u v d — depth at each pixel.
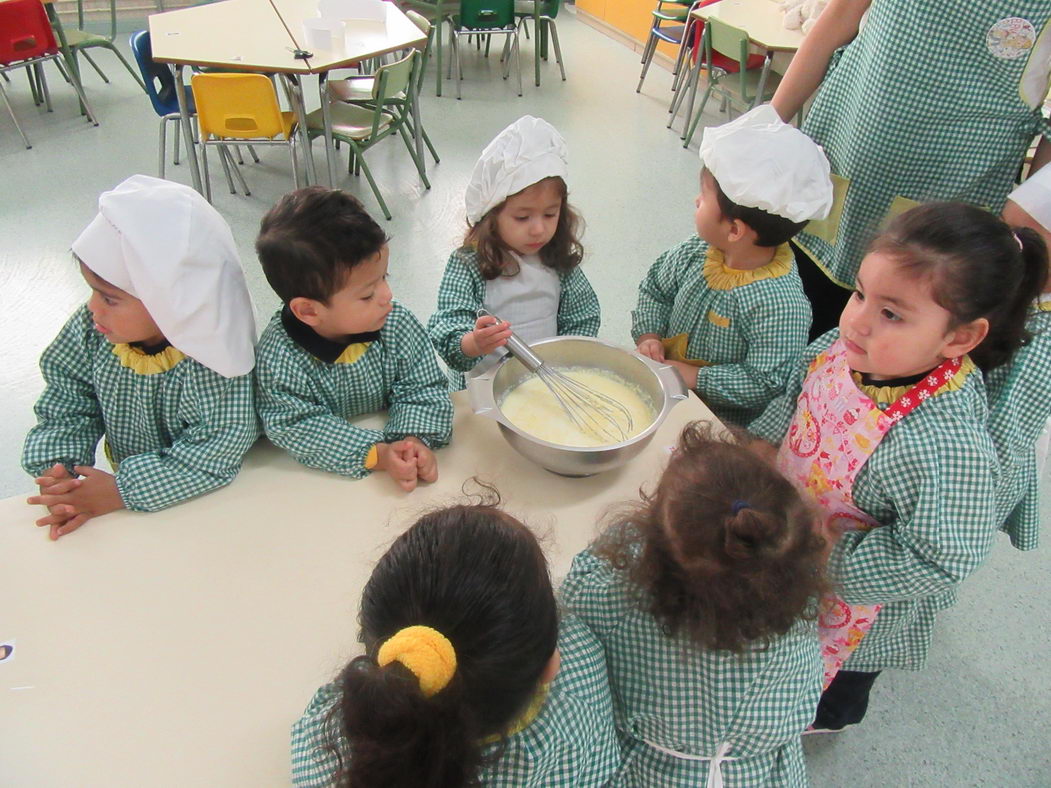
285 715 0.72
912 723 1.38
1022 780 1.30
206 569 0.85
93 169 3.30
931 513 0.79
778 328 1.22
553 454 0.90
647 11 5.03
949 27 1.12
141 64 2.87
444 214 3.12
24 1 3.22
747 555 0.59
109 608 0.81
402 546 0.57
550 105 4.28
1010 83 1.15
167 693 0.73
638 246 2.94
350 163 3.37
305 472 1.00
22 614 0.79
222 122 2.76
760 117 1.17
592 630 0.78
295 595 0.83
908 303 0.75
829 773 1.30
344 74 3.83
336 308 0.93
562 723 0.64
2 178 3.19
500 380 1.05
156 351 0.95
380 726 0.47
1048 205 0.95
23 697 0.72
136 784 0.66
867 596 0.86
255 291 2.54
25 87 4.12
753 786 0.75
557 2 4.46
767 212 1.11
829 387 0.94
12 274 2.57
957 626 1.54
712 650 0.66
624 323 2.48
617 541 0.71
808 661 0.73
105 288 0.84
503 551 0.56
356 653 0.76
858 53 1.31
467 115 4.11
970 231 0.72
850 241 1.39
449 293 1.31
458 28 4.24
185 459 0.94
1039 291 0.81
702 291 1.29
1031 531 1.11
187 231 0.82
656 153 3.75
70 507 0.89
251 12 3.27
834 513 0.94
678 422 1.11
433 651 0.49
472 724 0.52
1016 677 1.46
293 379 0.99
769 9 3.71
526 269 1.34
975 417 0.82
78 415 1.02
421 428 1.02
